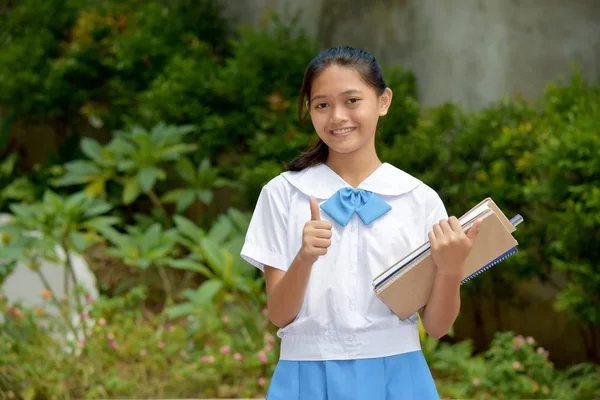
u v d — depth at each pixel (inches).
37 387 196.5
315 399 85.1
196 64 311.0
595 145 207.9
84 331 213.0
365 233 87.8
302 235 82.2
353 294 86.2
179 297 271.1
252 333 224.5
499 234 83.7
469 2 281.9
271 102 289.4
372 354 85.0
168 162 327.9
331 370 84.8
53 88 331.0
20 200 337.4
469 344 226.7
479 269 86.0
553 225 220.5
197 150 304.2
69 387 201.5
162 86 303.9
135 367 209.3
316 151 93.3
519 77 272.4
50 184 332.2
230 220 287.1
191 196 294.7
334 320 85.7
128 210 339.3
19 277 244.5
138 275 282.5
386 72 283.7
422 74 290.4
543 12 270.8
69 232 252.1
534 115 248.4
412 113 269.7
